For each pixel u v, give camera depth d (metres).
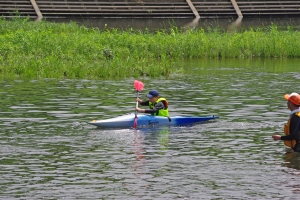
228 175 29.56
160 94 53.19
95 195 26.67
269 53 88.50
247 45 90.38
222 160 32.12
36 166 30.77
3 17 115.56
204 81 62.00
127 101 49.34
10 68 65.50
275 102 49.22
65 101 48.78
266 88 57.22
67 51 76.12
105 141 36.06
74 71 64.38
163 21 137.25
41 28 99.31
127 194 26.84
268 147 34.88
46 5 139.00
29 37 78.50
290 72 70.19
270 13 155.00
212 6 152.50
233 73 69.06
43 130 38.44
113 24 127.38
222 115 43.97
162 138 37.03
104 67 65.75
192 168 30.66
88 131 38.59
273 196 26.70
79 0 143.75
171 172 29.98
